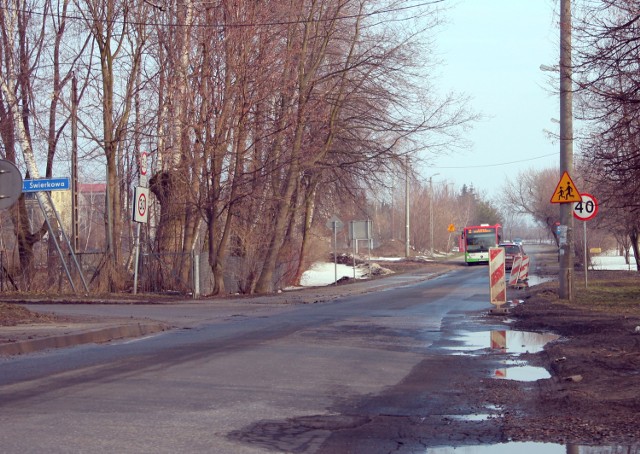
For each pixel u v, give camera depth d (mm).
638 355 11102
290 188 30781
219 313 21562
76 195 29422
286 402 8695
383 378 10430
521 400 8922
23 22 30016
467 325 17281
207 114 27531
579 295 23000
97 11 29016
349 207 38812
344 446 6773
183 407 8289
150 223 34031
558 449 6613
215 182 28281
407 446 6785
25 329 15148
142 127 29812
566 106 20344
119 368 10969
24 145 29781
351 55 31500
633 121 11398
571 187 20656
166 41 28188
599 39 11305
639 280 30375
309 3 30859
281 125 28938
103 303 25859
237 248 32656
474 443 6887
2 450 6367
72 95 28656
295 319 19125
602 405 8195
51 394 8930
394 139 31594
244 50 27172
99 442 6691
